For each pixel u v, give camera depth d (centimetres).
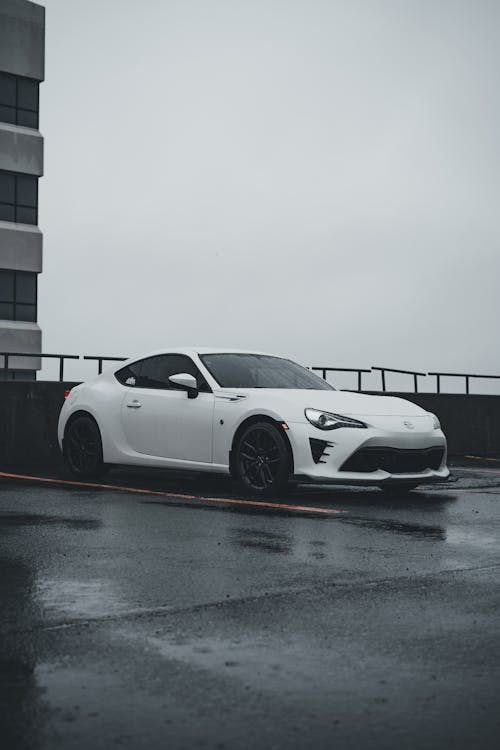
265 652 338
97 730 262
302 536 596
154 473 1050
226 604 410
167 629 367
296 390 856
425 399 1538
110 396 938
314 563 508
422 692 296
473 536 608
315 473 788
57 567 488
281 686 300
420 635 363
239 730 262
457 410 1584
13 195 4084
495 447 1638
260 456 816
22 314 4094
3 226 4012
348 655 335
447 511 735
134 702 284
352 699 289
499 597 430
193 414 866
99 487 883
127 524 638
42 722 268
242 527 630
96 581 454
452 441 1573
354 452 790
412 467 823
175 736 258
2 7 4053
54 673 311
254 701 286
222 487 894
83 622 377
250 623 378
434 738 259
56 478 980
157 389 909
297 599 422
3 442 1219
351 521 667
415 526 649
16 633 360
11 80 4100
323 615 393
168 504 750
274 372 920
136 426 907
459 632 368
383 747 252
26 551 532
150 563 501
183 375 862
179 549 544
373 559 522
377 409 832
